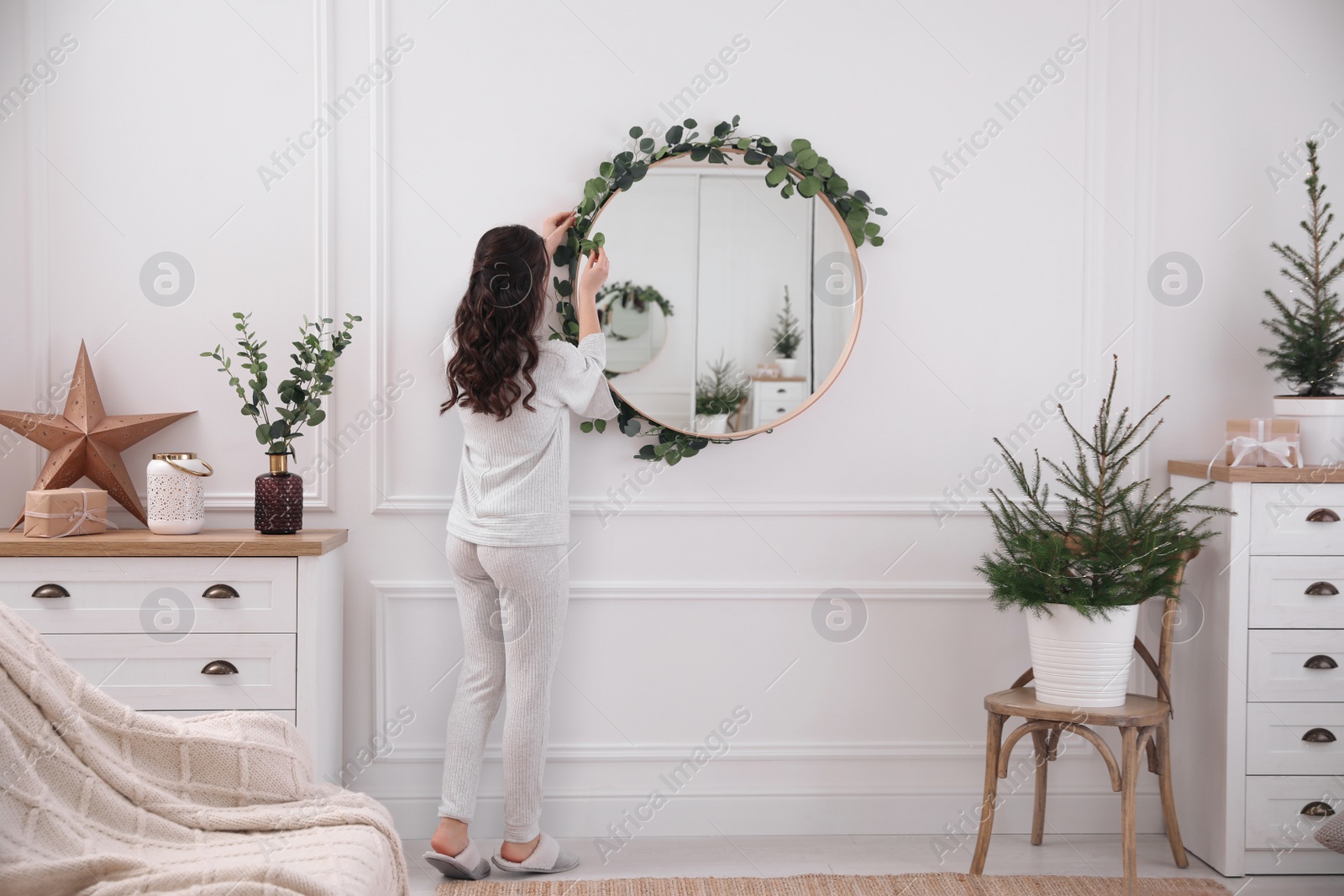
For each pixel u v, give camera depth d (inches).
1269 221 101.3
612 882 86.2
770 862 92.0
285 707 83.7
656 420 96.3
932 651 100.4
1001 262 99.7
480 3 95.8
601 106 96.7
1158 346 101.0
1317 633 89.4
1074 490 89.4
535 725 86.7
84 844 49.8
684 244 95.9
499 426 84.0
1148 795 101.0
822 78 98.1
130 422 91.1
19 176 92.6
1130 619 84.6
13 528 88.9
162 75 93.8
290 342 95.3
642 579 98.3
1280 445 89.7
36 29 92.2
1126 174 100.0
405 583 96.1
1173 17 100.3
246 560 83.3
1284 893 86.4
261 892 45.3
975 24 99.0
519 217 96.6
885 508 99.2
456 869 85.1
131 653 82.3
